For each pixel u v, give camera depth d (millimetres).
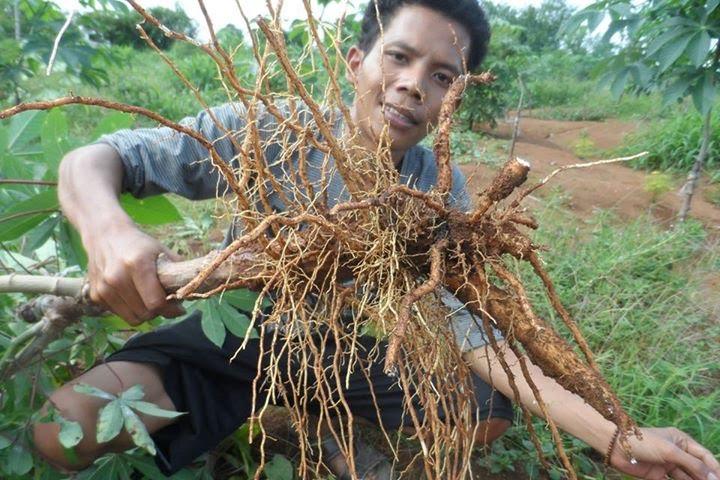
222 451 1571
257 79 930
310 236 922
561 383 880
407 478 1534
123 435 1289
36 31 2875
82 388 1077
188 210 3092
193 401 1382
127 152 1272
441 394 926
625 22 2795
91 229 1017
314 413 1601
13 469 1122
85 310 1083
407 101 1290
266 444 1643
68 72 3092
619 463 1201
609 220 3428
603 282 2410
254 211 925
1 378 1172
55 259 1523
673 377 1769
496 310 918
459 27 1313
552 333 880
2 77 2854
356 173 1016
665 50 2621
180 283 927
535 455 1640
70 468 1275
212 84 6809
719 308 2426
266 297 1316
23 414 1148
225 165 885
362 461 1525
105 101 760
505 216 930
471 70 1447
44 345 1160
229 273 920
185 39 830
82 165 1160
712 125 4715
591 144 5879
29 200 1175
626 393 1780
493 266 906
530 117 9008
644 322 2195
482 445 1671
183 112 5766
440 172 988
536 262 925
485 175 4070
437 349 927
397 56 1305
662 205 3793
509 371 963
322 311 967
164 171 1327
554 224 3033
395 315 908
